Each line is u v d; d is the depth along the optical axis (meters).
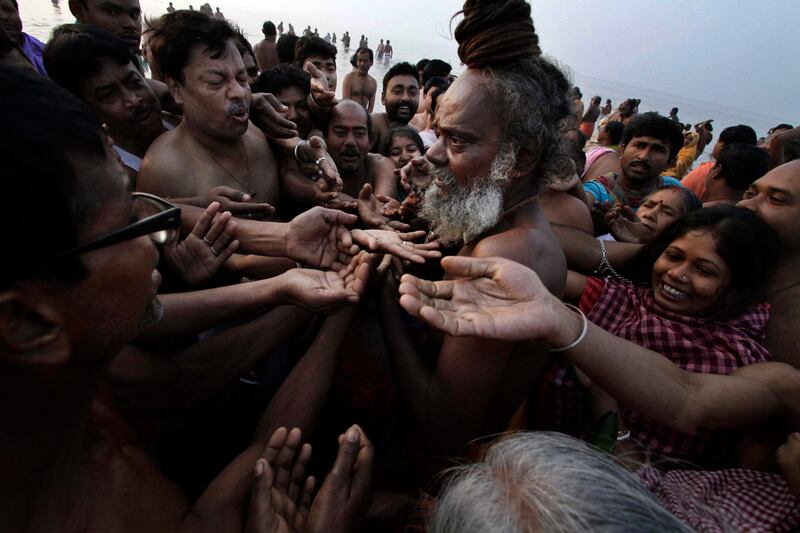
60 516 0.64
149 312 0.70
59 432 0.60
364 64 6.57
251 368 1.29
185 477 1.37
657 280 1.46
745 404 1.11
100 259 0.54
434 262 1.59
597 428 1.20
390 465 1.48
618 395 1.13
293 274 1.20
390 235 1.37
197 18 1.48
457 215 1.33
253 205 1.50
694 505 0.98
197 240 1.27
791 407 1.13
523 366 1.37
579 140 3.12
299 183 1.95
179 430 1.27
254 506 0.85
